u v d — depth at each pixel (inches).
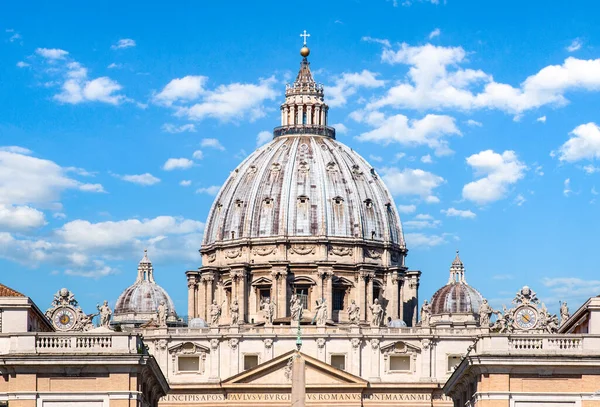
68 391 6909.5
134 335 7003.0
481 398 7101.4
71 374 6924.2
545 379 7096.5
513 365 7071.9
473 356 7106.3
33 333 6948.8
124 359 6924.2
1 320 7544.3
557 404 7081.7
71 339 6963.6
